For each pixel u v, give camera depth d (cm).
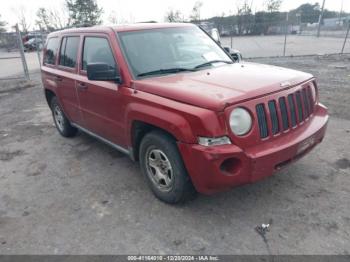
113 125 410
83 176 443
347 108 660
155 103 322
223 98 282
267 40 3047
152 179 365
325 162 429
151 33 418
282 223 314
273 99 307
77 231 326
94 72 356
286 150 304
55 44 555
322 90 829
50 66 569
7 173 473
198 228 316
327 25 4162
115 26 418
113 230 323
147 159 363
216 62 421
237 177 286
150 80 355
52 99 602
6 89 1182
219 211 340
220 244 293
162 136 327
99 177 436
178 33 442
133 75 366
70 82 486
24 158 525
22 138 626
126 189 398
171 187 338
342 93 783
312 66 1312
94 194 394
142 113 334
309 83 361
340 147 472
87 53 447
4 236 326
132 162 475
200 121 279
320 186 372
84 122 496
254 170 289
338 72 1121
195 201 359
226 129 279
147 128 357
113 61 388
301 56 1708
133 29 411
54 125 697
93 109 446
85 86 444
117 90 376
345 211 325
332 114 628
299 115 340
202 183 297
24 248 307
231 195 366
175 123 298
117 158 494
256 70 376
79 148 548
